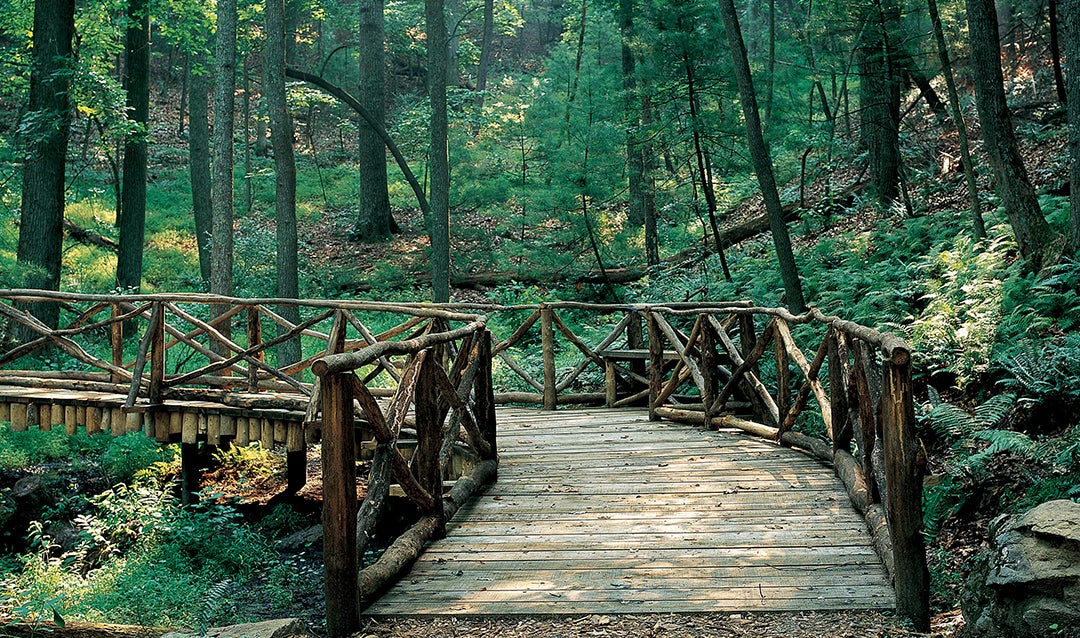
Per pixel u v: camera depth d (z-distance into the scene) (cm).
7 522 895
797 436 731
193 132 1664
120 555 764
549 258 1576
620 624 394
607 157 1430
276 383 847
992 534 474
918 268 1069
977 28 920
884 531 469
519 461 722
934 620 417
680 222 1541
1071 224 852
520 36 3975
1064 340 753
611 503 589
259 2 2042
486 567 472
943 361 859
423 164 2534
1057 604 320
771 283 1270
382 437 469
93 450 1028
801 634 376
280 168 1250
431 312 716
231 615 576
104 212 2062
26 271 1159
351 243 2044
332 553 396
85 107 1339
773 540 498
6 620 389
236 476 1005
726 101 1295
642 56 1300
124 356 1340
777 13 2450
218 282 1212
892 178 1390
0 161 1395
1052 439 648
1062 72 1611
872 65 1351
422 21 3041
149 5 1487
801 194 1470
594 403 1027
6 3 1493
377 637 390
